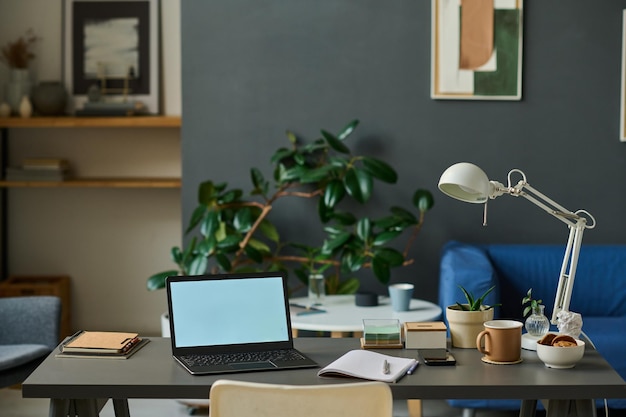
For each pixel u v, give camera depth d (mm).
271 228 4715
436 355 2467
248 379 2297
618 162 4836
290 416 1964
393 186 4828
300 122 4824
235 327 2588
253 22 4801
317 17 4797
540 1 4793
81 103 5531
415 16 4785
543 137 4824
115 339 2598
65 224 5699
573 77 4812
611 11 4801
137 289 5703
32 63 5586
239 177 4848
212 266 4793
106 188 5688
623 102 4805
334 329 3639
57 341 3900
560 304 2742
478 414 4203
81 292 5703
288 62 4809
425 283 4848
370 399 1943
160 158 5652
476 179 2549
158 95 5512
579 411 2289
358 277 4840
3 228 5664
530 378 2271
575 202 4844
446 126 4816
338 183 4562
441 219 4832
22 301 3912
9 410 4246
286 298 2658
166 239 5688
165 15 5551
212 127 4840
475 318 2604
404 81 4801
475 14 4762
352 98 4809
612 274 4504
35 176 5336
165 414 4164
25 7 5570
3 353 3600
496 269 4508
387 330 2588
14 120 5238
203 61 4824
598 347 3812
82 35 5523
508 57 4773
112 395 2236
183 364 2414
